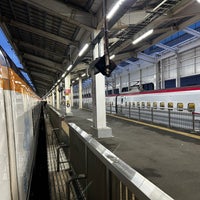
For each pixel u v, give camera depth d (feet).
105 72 15.52
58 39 34.09
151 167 15.40
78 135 10.23
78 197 10.59
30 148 11.51
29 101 14.33
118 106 61.77
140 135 27.58
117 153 19.22
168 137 25.91
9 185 5.27
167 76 65.67
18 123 7.30
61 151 20.85
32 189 12.90
